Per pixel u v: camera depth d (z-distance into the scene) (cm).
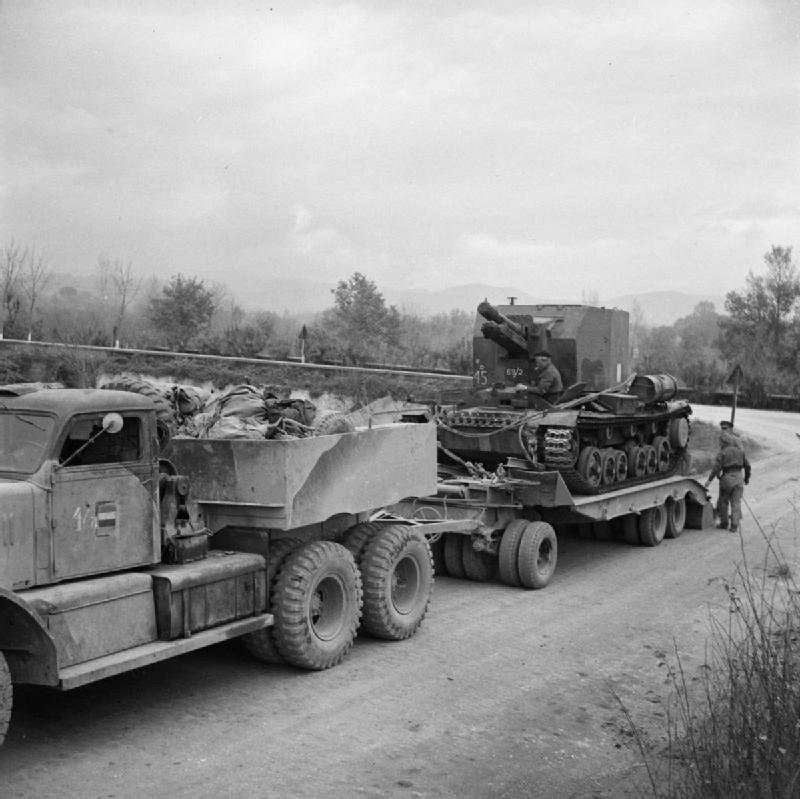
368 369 2936
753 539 1465
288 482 755
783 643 638
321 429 886
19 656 598
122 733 659
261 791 573
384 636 880
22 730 662
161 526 722
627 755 638
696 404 4616
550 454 1201
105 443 670
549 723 695
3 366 2264
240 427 838
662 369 5072
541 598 1072
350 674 795
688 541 1454
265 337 3834
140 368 2520
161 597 685
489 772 611
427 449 943
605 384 1405
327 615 819
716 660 830
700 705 689
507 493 1148
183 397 863
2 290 3959
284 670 802
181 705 716
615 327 1436
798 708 532
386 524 917
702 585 1137
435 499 1141
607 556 1331
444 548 1172
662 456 1509
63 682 596
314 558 789
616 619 981
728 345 5641
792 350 5350
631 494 1323
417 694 750
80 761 611
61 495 637
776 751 497
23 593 612
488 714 711
